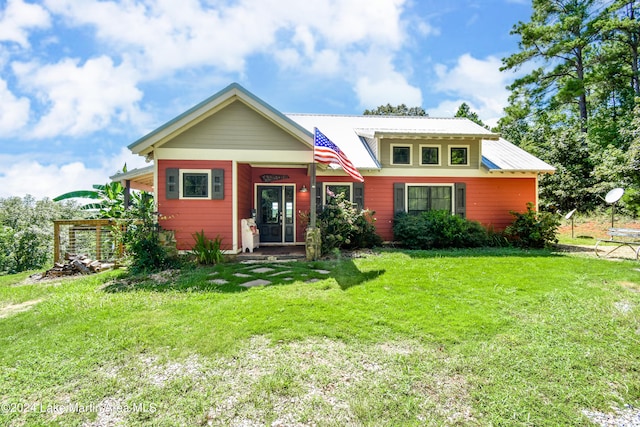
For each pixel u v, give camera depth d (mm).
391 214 11711
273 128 8383
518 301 4680
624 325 3869
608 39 18984
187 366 2984
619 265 7219
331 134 13539
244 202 9750
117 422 2281
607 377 2822
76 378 2818
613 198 10094
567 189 16578
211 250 7637
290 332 3623
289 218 11383
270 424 2244
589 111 22484
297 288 5371
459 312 4230
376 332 3645
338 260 7949
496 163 11961
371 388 2633
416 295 4934
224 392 2590
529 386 2678
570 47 19234
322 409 2389
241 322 3900
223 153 8289
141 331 3689
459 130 13719
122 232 7621
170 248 7523
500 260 7887
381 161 11727
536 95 22156
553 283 5676
